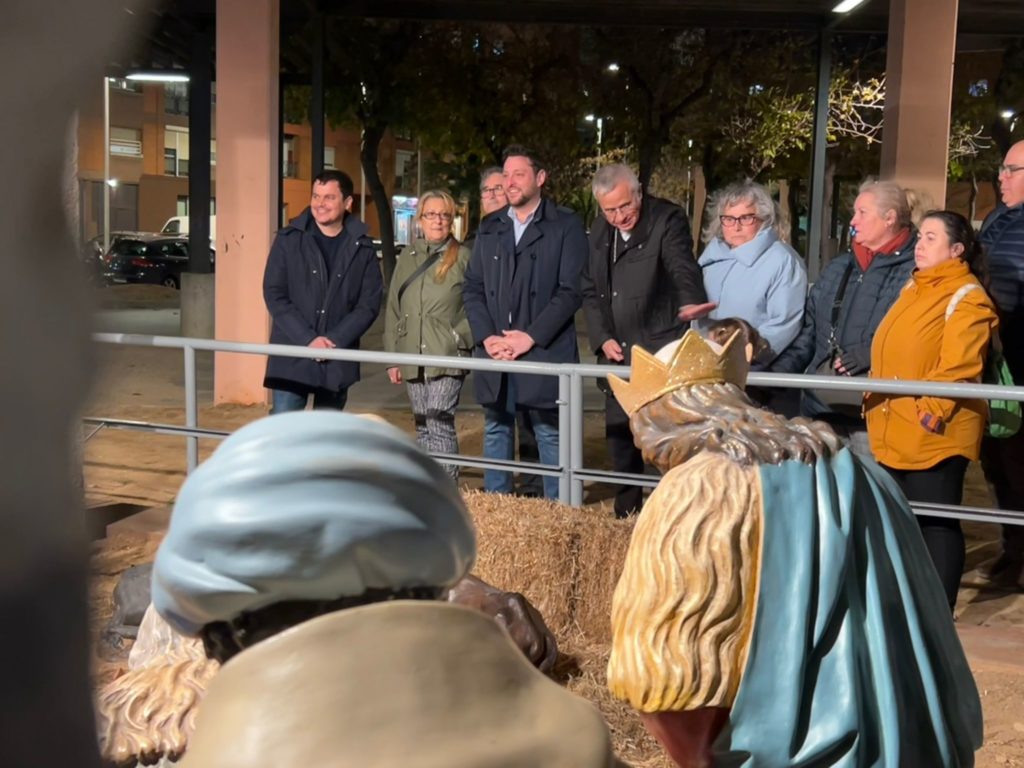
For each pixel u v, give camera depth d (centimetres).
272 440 73
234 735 64
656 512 172
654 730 171
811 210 1396
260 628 74
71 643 39
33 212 38
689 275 517
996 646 450
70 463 39
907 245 473
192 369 554
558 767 68
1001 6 1215
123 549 480
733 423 181
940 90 1023
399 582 73
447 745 66
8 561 38
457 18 1239
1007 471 534
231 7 977
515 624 370
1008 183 517
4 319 37
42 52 36
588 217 2677
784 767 160
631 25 1282
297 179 4250
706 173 2442
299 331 602
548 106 2181
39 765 39
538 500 454
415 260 618
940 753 168
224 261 986
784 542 167
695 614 163
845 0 1180
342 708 65
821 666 164
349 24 2027
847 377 434
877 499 178
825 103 1358
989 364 461
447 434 614
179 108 2814
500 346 560
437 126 2225
